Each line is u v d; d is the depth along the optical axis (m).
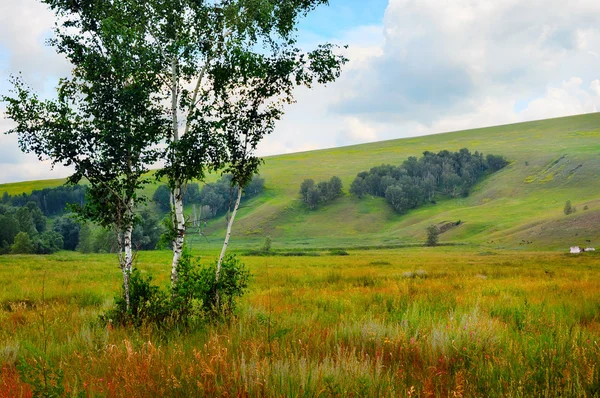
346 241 192.00
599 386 4.16
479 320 7.43
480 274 28.34
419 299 12.64
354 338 6.50
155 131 9.94
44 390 3.85
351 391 3.98
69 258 57.91
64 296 15.26
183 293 8.78
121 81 9.94
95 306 12.79
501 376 4.41
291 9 10.38
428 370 4.84
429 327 7.13
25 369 4.36
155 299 9.01
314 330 7.01
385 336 6.38
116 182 9.65
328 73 10.40
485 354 5.40
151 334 7.68
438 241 163.38
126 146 9.59
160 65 10.30
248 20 10.28
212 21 10.43
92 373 4.98
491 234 153.12
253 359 4.72
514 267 37.97
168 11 10.16
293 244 185.00
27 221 134.50
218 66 10.21
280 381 4.15
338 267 40.31
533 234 129.75
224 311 8.82
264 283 21.00
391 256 85.69
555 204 193.12
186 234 9.79
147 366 4.79
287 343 6.03
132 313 8.81
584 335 6.51
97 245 116.44
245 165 10.13
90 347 6.24
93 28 9.95
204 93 10.41
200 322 8.55
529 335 6.61
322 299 13.22
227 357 5.29
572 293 13.75
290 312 9.98
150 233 114.44
